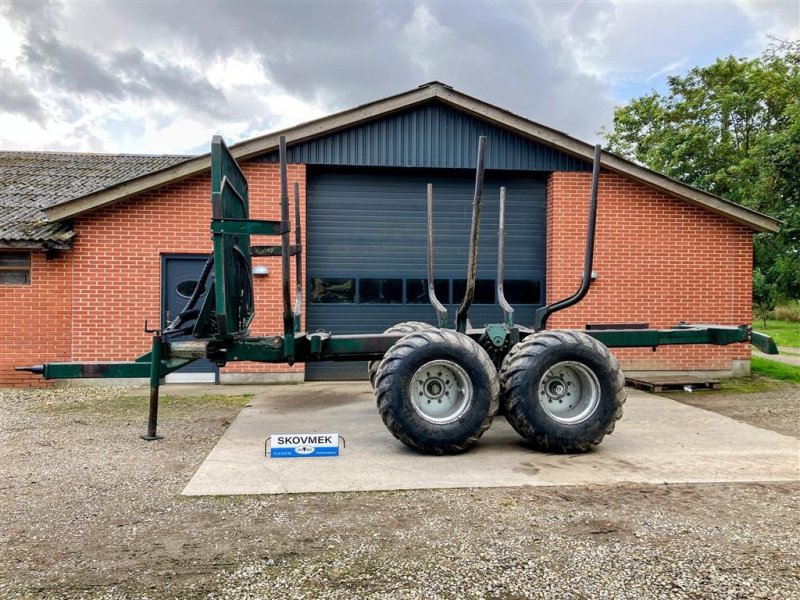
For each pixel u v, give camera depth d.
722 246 10.49
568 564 3.12
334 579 2.95
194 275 9.58
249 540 3.43
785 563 3.14
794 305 28.30
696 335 6.39
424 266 10.31
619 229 10.32
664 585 2.90
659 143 30.09
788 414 7.31
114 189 9.13
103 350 9.38
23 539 3.45
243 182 6.78
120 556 3.22
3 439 5.93
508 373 5.37
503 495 4.22
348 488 4.36
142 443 5.75
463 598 2.77
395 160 9.95
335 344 5.81
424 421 5.14
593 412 5.35
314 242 10.10
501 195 6.32
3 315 9.30
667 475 4.70
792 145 18.22
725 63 30.48
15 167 12.45
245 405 7.84
